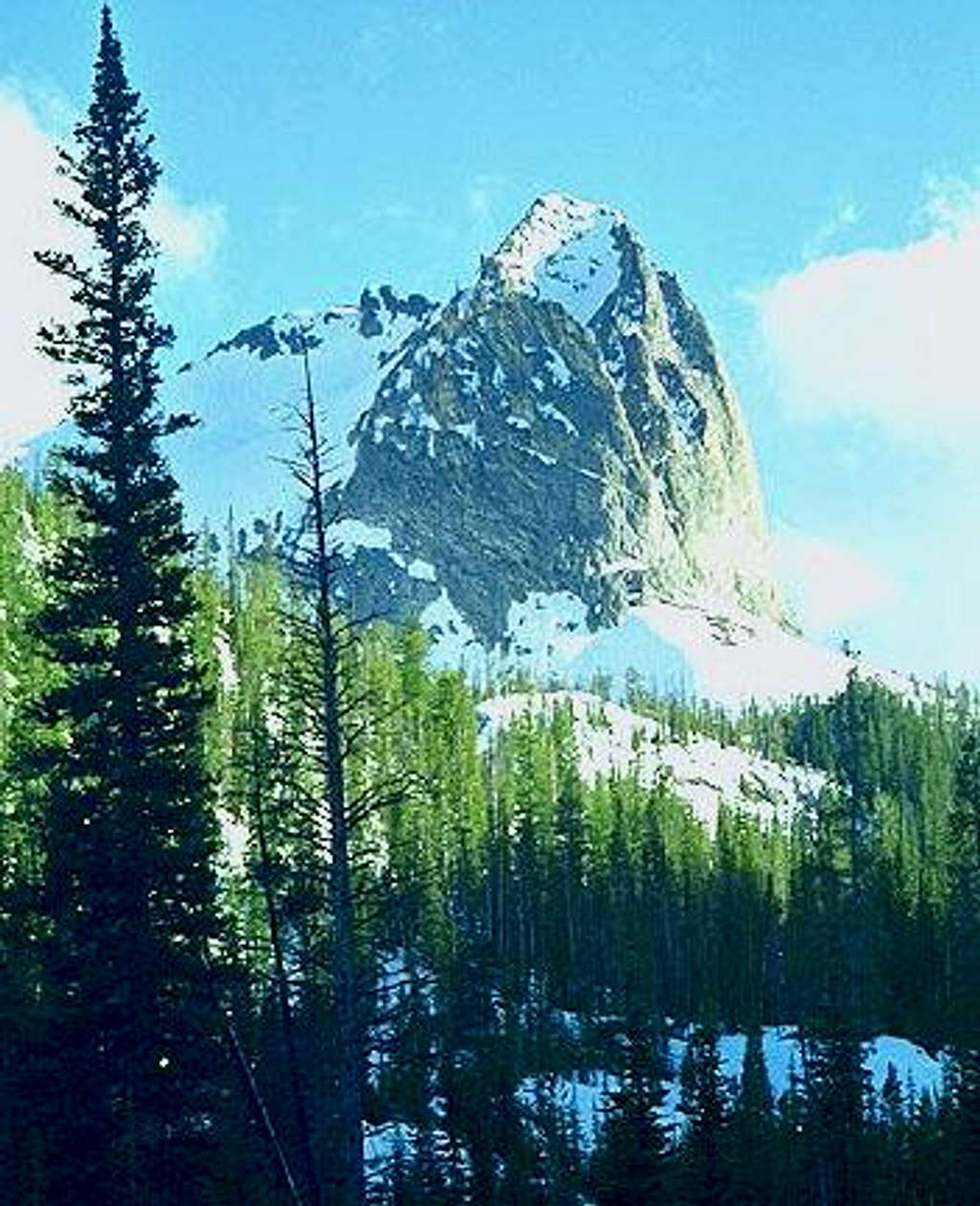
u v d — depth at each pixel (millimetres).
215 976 32531
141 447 37812
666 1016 141250
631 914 151000
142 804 35219
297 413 27359
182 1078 34531
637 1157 57750
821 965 135375
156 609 37250
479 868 146875
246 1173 32531
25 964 38031
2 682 109000
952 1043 99938
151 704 36875
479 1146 69062
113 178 38781
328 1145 28547
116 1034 34969
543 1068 104750
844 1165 77375
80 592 37031
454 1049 62062
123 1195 34031
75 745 36750
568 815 160000
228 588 174750
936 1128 83750
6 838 51812
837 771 183625
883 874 146500
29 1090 34938
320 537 27531
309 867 27750
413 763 153000
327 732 27703
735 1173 67625
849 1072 79500
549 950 142625
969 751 111375
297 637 27984
